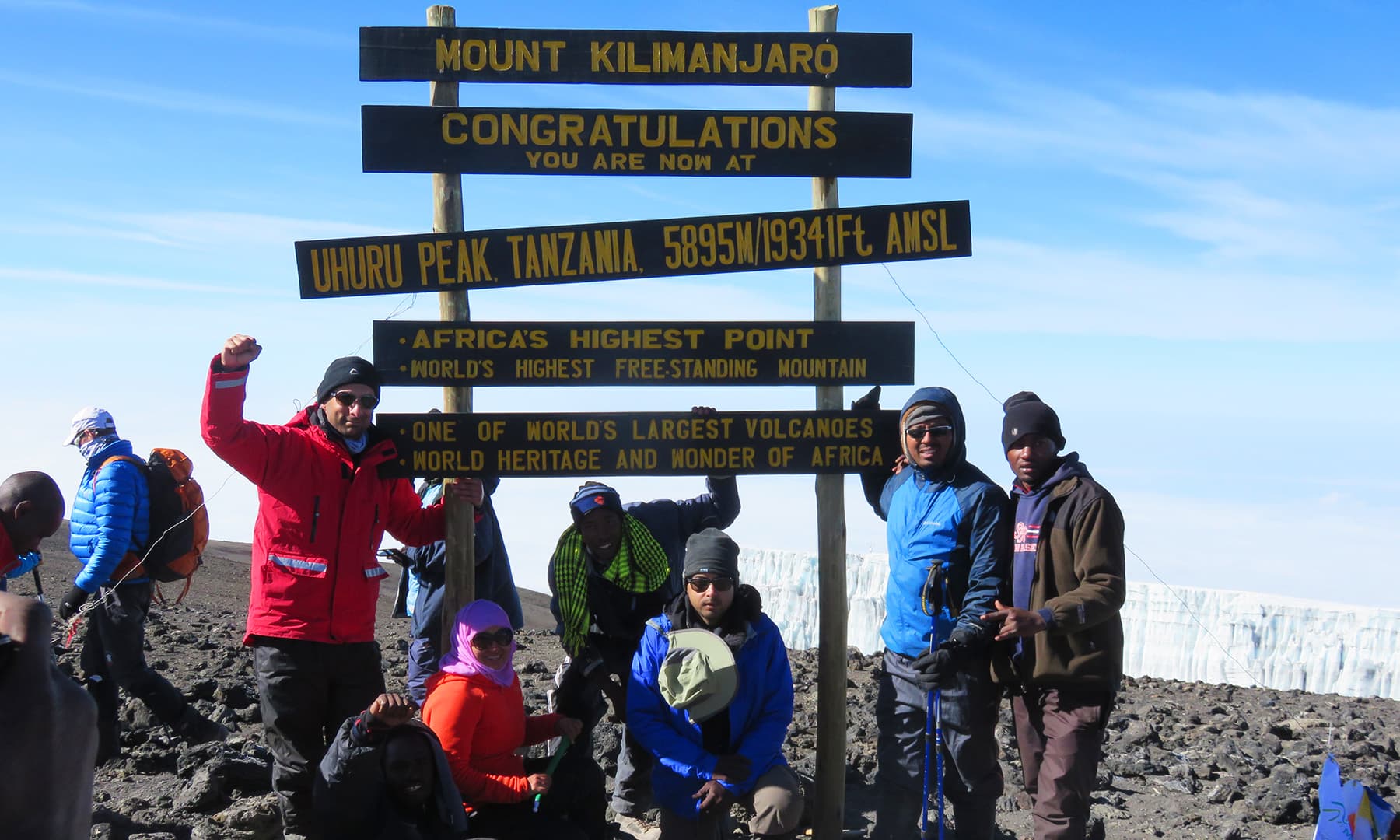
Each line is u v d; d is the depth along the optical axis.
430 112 5.44
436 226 5.50
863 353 5.67
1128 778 7.46
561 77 5.52
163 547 6.77
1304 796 6.78
